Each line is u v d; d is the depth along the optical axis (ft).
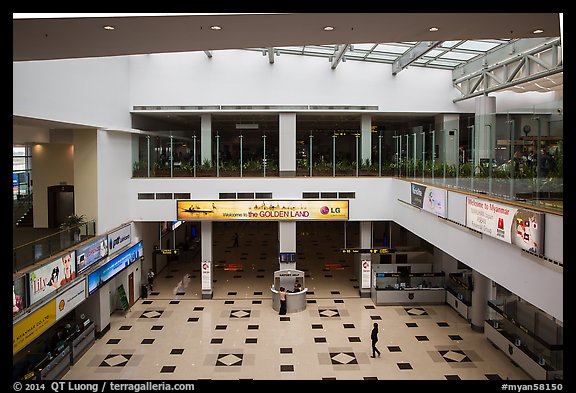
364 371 37.81
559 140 22.50
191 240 92.84
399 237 87.40
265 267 76.33
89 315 46.26
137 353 42.11
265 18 17.98
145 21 18.15
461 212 34.47
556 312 22.03
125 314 53.72
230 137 61.26
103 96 49.03
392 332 47.39
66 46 21.72
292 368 38.55
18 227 54.49
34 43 21.20
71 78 40.47
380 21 18.60
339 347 43.27
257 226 119.65
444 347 43.16
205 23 18.40
